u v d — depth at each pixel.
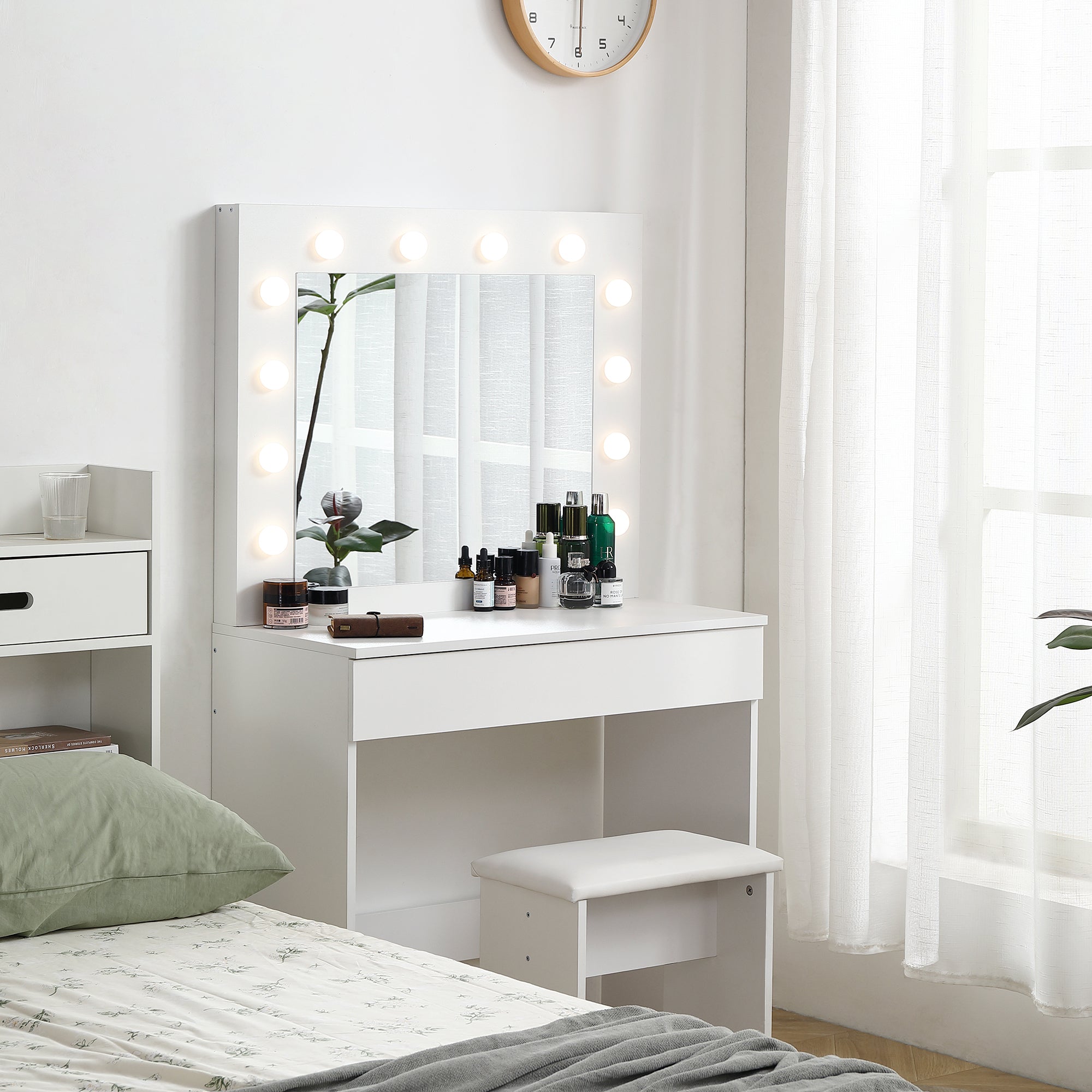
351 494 3.19
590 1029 1.83
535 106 3.47
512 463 3.41
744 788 3.32
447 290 3.29
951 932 3.15
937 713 3.13
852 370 3.29
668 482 3.73
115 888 2.27
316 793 2.85
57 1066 1.71
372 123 3.23
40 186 2.84
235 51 3.05
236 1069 1.67
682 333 3.74
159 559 2.75
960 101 3.13
